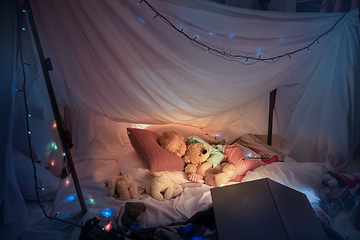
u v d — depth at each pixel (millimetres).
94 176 2371
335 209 1988
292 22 2277
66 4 1765
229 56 2252
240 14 2113
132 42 1973
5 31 1536
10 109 1615
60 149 2379
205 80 2311
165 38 2012
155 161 2314
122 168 2459
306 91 2830
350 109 2582
